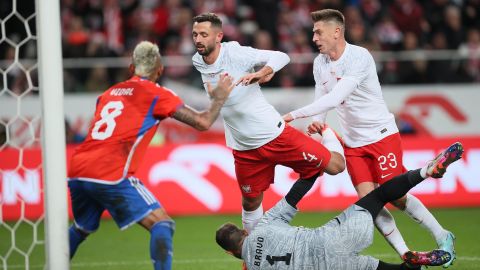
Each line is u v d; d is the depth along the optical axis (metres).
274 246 18.98
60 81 18.23
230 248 19.45
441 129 42.12
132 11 47.25
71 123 40.59
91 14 47.19
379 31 46.41
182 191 35.88
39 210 34.28
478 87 42.22
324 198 36.06
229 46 21.45
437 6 47.91
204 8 47.25
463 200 36.41
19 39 43.75
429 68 42.59
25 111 39.00
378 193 19.30
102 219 36.06
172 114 18.59
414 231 31.23
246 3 47.78
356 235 18.91
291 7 47.84
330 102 21.38
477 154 36.66
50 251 18.33
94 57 43.16
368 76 21.92
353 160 22.52
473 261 24.98
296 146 21.88
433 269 23.72
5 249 29.02
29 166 34.34
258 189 23.12
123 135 18.58
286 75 41.69
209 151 36.22
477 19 47.94
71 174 18.92
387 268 19.67
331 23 21.66
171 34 45.84
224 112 21.84
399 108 41.97
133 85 19.06
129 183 18.62
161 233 18.34
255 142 22.03
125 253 28.12
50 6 18.03
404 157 36.38
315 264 18.83
